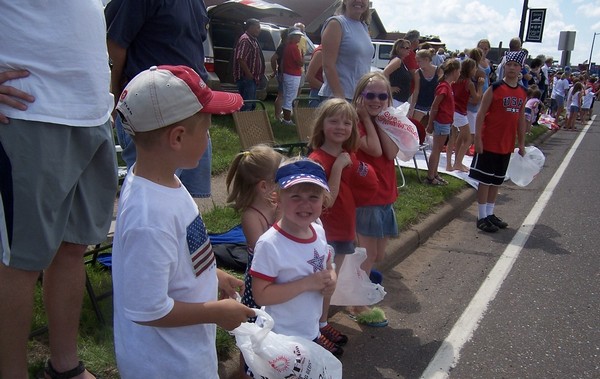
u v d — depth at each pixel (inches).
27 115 79.8
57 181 83.5
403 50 299.6
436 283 171.6
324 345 122.0
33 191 80.9
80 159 88.1
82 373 95.9
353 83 175.6
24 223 81.1
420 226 214.2
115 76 127.5
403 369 121.8
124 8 120.0
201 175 142.3
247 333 78.9
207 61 412.8
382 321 140.6
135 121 64.9
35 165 80.9
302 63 422.3
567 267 191.0
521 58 217.9
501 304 158.2
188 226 67.8
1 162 79.5
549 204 282.5
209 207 209.5
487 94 219.9
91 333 114.1
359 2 170.7
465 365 124.8
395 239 195.2
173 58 126.6
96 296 124.5
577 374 123.4
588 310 156.8
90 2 86.0
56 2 81.5
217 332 112.5
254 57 379.2
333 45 169.9
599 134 623.2
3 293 82.3
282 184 90.4
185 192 70.1
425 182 280.2
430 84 319.9
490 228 229.6
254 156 107.0
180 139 66.9
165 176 68.2
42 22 80.7
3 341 84.0
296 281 91.9
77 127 85.9
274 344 80.5
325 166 117.4
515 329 143.3
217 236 165.9
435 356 127.8
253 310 75.4
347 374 118.1
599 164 410.9
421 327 141.9
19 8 79.5
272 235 92.6
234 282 87.0
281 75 418.9
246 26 383.2
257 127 220.5
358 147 126.0
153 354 69.2
